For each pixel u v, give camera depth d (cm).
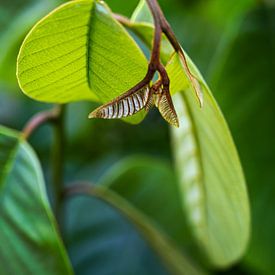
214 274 60
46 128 74
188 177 48
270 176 57
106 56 36
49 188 71
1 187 43
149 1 35
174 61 35
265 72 57
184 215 59
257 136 57
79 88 38
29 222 42
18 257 42
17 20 63
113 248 64
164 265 61
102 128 74
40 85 38
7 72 68
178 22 74
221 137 42
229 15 72
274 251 57
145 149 74
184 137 46
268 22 58
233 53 57
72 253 63
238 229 47
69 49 36
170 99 34
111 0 62
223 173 45
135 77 36
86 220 64
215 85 56
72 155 73
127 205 57
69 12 35
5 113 77
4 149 44
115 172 63
